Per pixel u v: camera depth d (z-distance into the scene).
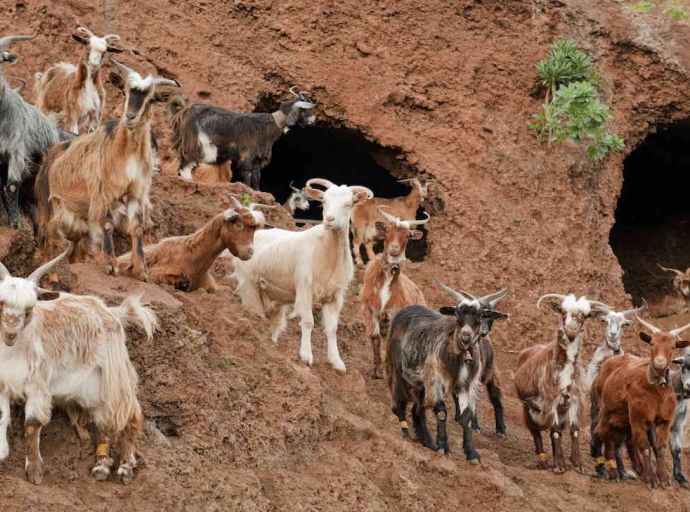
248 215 13.81
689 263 30.58
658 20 26.02
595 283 23.41
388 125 23.41
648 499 14.45
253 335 13.42
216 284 15.74
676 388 15.88
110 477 10.38
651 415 14.74
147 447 11.23
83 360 9.96
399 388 14.40
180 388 11.91
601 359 17.69
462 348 13.28
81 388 10.02
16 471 9.94
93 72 18.42
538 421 15.04
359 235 22.59
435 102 23.88
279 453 12.38
